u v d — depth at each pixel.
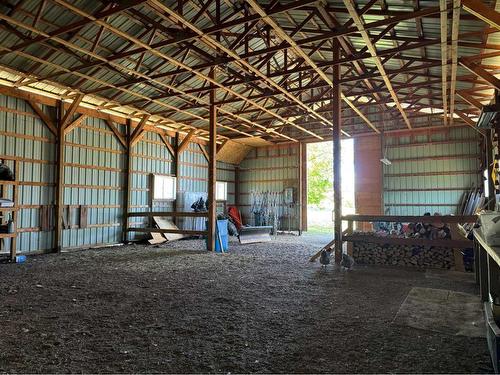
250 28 5.82
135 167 10.52
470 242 5.46
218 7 5.23
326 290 4.48
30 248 7.73
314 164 22.88
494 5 4.43
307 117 12.76
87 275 5.38
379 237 6.12
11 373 2.23
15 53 6.36
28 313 3.47
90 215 9.12
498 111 4.32
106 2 4.77
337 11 5.34
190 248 8.89
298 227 13.75
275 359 2.46
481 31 5.23
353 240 6.34
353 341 2.79
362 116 10.04
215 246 8.43
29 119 7.86
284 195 14.19
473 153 10.75
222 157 14.26
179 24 6.00
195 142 12.93
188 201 12.14
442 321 3.24
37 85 7.76
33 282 4.87
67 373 2.24
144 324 3.17
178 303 3.85
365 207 12.31
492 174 7.21
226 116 11.14
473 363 2.39
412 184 11.62
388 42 6.58
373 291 4.43
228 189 14.76
